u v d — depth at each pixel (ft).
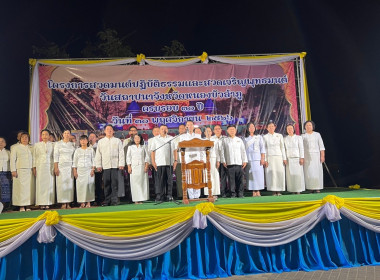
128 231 14.43
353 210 15.23
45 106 24.32
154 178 22.53
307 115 25.14
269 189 22.52
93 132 24.67
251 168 22.40
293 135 22.63
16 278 13.97
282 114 25.57
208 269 14.66
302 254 15.23
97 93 24.84
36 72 24.13
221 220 14.74
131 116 25.00
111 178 21.18
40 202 20.83
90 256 14.55
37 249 14.28
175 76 25.30
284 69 25.72
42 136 21.38
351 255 15.34
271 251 15.17
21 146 20.92
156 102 25.14
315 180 22.20
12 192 20.77
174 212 14.73
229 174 21.42
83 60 24.88
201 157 19.88
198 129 22.36
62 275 14.32
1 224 13.97
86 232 14.20
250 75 25.59
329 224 15.40
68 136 21.77
